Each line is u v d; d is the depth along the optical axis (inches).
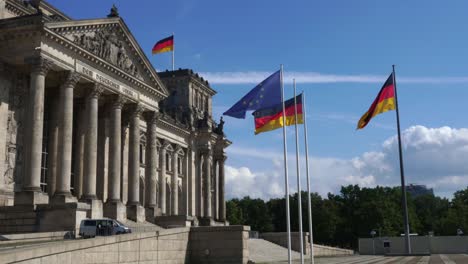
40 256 1249.4
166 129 5054.1
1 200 2753.4
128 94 3585.1
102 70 3294.8
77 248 1434.5
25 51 2790.4
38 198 2667.3
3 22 2802.7
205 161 5689.0
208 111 6230.3
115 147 3408.0
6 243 1843.0
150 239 1870.1
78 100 3417.8
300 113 2052.2
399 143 3213.6
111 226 2415.1
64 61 2957.7
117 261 1651.1
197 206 5600.4
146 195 3875.5
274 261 2817.4
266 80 1841.8
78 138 3336.6
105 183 3558.1
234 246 2149.4
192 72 5821.9
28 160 2689.5
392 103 2657.5
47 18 2829.7
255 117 1952.5
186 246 2138.3
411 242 5354.3
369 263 2591.0
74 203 2566.4
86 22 3112.7
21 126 2962.6
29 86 3024.1
